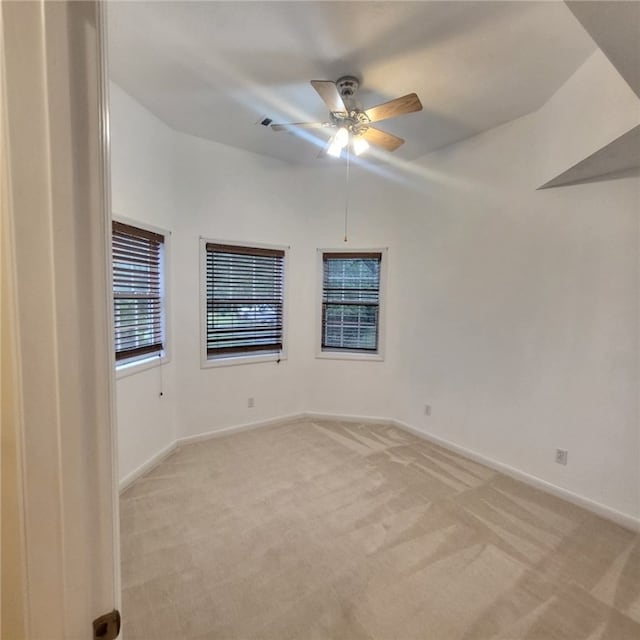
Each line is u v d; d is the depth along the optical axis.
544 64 2.23
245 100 2.74
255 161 3.72
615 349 2.42
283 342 4.06
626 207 2.36
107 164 0.52
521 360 2.90
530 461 2.85
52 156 0.46
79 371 0.49
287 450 3.38
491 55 2.16
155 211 3.02
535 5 1.79
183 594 1.75
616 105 1.97
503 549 2.08
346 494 2.64
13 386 0.48
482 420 3.18
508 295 2.98
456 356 3.39
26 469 0.48
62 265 0.47
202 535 2.18
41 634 0.49
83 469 0.50
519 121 2.86
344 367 4.14
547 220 2.72
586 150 2.20
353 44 2.09
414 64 2.26
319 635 1.55
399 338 3.93
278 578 1.85
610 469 2.44
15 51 0.44
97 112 0.49
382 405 4.07
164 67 2.34
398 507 2.49
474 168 3.20
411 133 3.16
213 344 3.64
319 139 3.38
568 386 2.64
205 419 3.59
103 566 0.53
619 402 2.41
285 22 1.93
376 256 4.00
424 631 1.57
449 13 1.85
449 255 3.43
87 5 0.48
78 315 0.49
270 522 2.31
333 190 4.03
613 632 1.57
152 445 3.07
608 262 2.44
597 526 2.32
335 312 4.21
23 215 0.46
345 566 1.94
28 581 0.48
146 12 1.86
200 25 1.96
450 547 2.09
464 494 2.67
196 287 3.46
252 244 3.74
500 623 1.61
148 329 3.05
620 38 1.25
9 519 0.50
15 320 0.47
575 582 1.85
